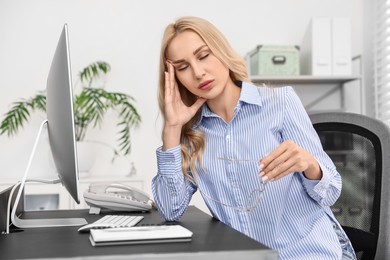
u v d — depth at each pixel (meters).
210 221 1.33
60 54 1.12
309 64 3.10
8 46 3.17
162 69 1.43
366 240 1.40
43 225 1.28
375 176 1.41
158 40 3.27
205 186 1.41
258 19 3.33
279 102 1.37
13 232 1.17
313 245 1.28
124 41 3.25
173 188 1.35
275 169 1.07
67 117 1.07
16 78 3.18
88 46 3.22
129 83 3.25
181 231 0.96
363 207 1.44
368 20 3.31
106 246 0.90
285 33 3.34
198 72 1.31
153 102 3.26
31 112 3.17
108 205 1.59
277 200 1.31
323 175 1.18
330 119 1.58
